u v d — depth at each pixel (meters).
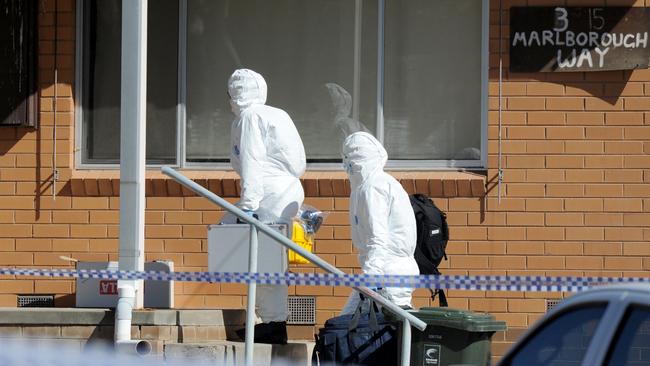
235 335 34.34
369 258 31.31
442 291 33.09
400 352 29.55
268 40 39.34
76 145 38.62
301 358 33.19
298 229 33.25
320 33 39.19
